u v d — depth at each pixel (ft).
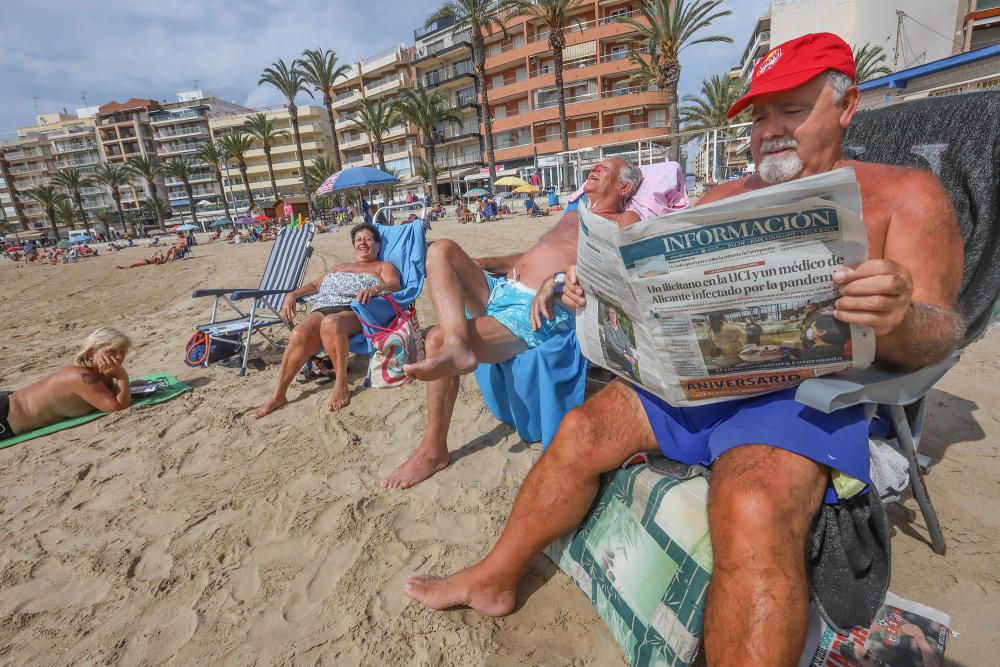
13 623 5.41
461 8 96.48
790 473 3.50
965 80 28.96
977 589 4.79
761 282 3.39
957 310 3.92
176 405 11.14
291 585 5.65
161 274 44.50
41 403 10.35
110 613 5.47
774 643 3.05
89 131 252.01
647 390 4.49
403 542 6.15
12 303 32.86
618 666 4.42
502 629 4.85
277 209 147.13
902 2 74.28
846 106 4.23
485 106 101.81
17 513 7.51
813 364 3.60
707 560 3.92
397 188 158.51
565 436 4.63
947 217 3.93
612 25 115.75
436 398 7.29
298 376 12.30
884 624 4.07
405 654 4.66
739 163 77.77
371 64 175.63
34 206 269.64
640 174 8.59
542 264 7.32
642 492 4.54
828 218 3.06
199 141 235.61
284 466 8.17
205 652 4.88
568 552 5.21
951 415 7.83
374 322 10.36
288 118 205.67
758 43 144.15
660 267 3.59
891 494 4.46
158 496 7.63
